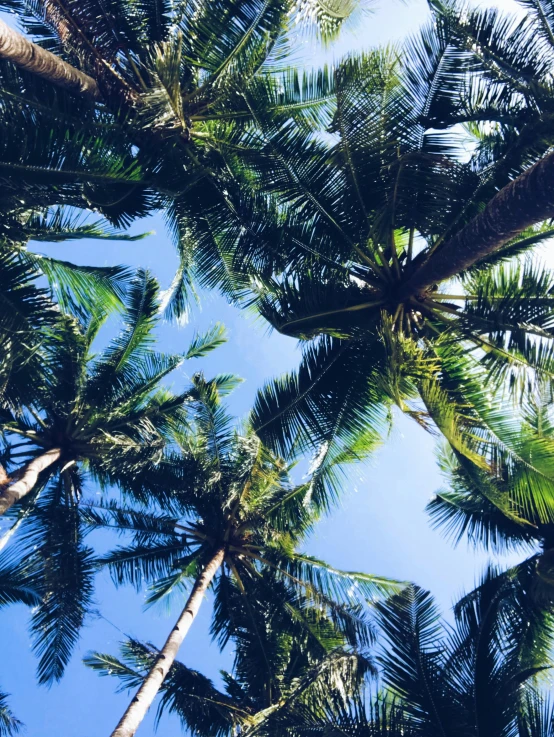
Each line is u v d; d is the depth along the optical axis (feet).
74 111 31.09
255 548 43.29
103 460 40.88
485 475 32.04
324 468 35.88
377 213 31.63
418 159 30.40
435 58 30.81
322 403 34.71
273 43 36.58
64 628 38.81
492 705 23.67
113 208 31.37
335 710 23.56
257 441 41.73
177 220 37.96
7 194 27.73
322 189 31.96
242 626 39.99
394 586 41.24
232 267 35.70
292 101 38.17
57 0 33.27
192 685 38.01
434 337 33.86
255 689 38.63
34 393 38.88
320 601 40.81
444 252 29.40
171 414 44.55
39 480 40.83
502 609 32.42
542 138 28.37
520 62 28.84
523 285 31.53
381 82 30.22
